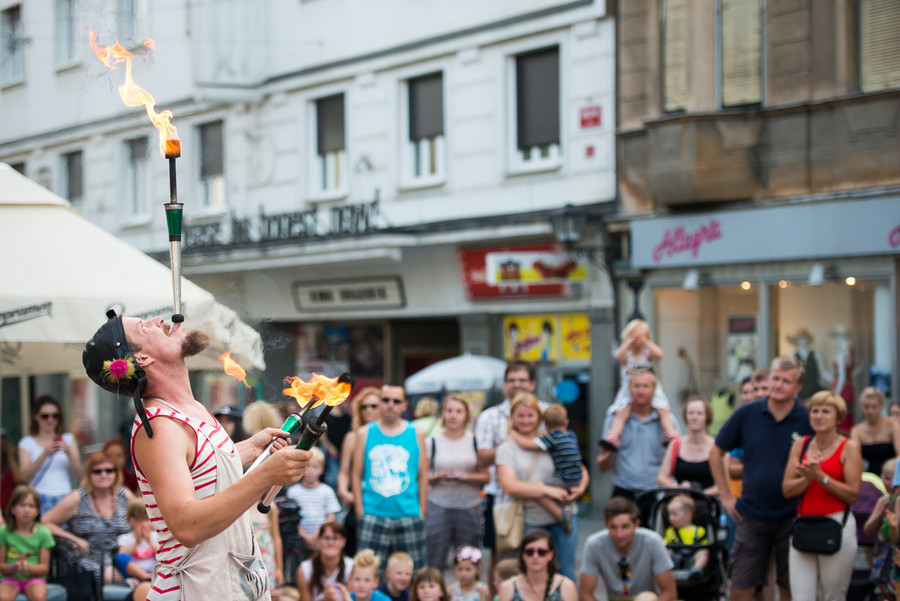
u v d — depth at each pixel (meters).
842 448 7.55
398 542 9.65
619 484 9.78
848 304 15.42
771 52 15.95
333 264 22.34
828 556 7.55
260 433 3.87
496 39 19.50
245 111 24.28
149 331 3.52
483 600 8.96
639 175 17.44
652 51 17.17
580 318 19.02
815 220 15.42
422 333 24.03
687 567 8.58
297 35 23.06
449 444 10.48
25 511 8.66
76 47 28.28
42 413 11.29
